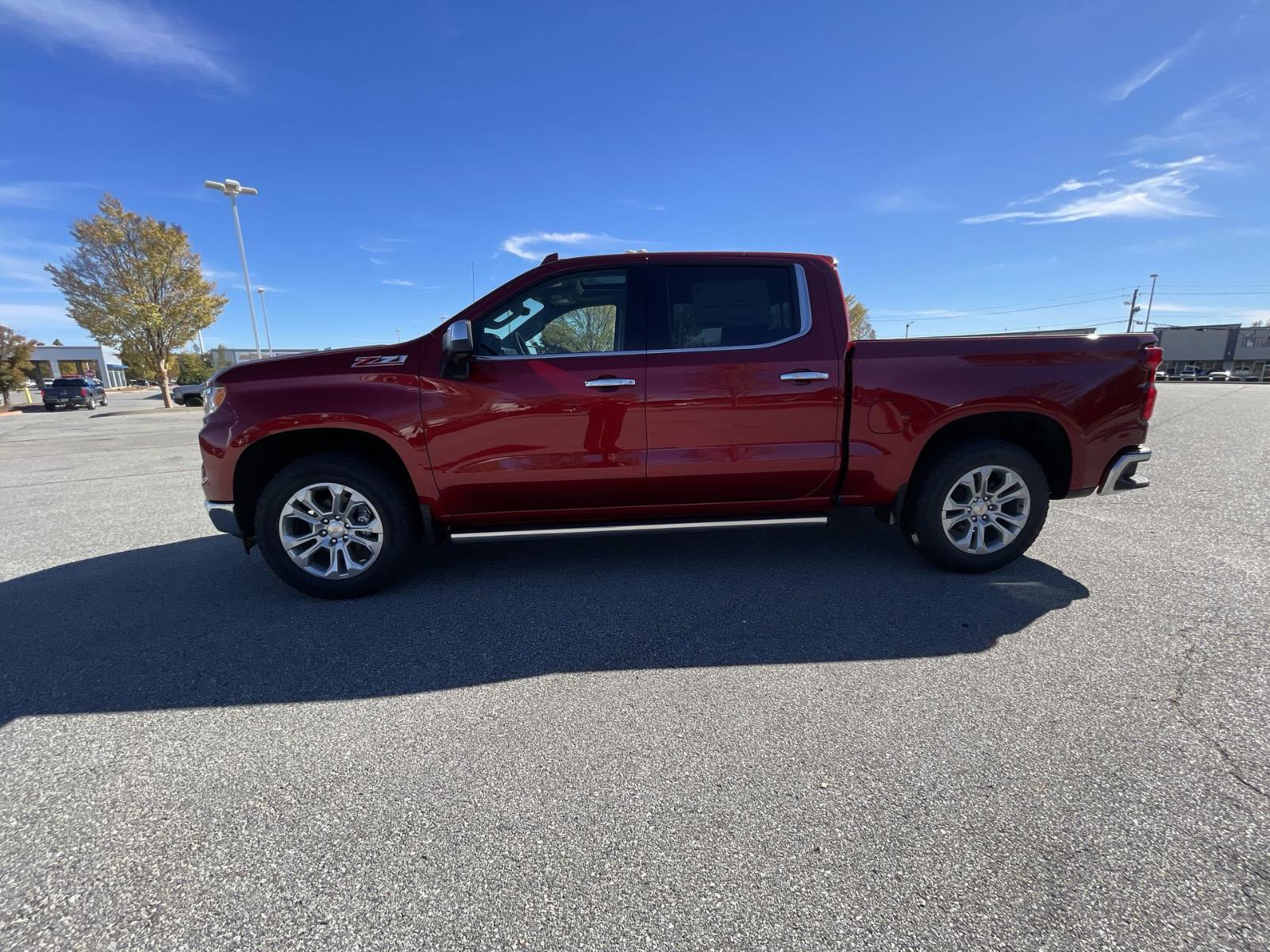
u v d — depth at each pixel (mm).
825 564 4004
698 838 1778
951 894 1578
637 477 3570
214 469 3447
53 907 1590
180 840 1810
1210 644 2844
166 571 4234
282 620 3344
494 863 1705
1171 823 1791
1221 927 1474
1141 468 7180
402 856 1735
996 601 3369
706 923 1514
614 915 1540
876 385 3541
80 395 30484
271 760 2170
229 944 1482
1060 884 1601
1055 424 3637
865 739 2211
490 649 2953
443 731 2318
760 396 3545
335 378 3432
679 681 2629
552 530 3625
